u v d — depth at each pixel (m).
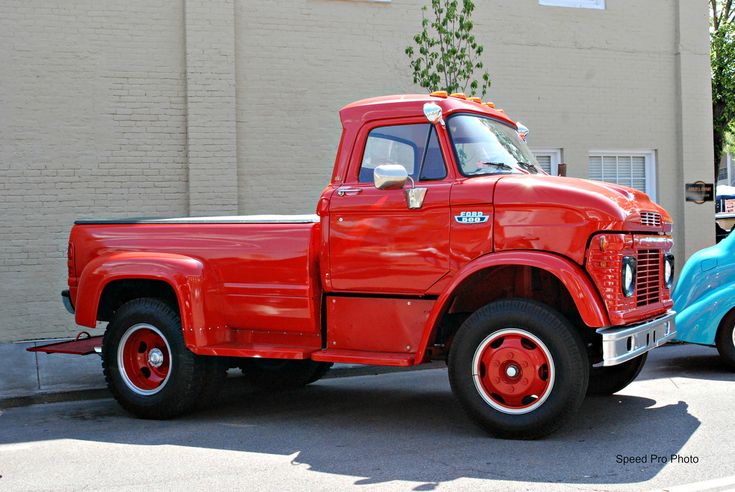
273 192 11.67
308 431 6.32
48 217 10.78
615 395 7.27
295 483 4.91
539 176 6.06
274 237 6.61
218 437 6.20
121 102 11.04
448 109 6.27
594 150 13.46
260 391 8.15
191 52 11.20
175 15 11.22
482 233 5.88
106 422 6.87
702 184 13.95
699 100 13.91
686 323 8.38
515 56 12.87
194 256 6.90
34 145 10.73
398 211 6.14
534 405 5.64
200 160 11.25
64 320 10.85
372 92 12.11
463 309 6.46
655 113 13.75
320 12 11.84
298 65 11.76
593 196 5.64
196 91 11.23
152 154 11.16
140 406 6.88
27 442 6.19
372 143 6.46
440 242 6.01
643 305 6.14
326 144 11.90
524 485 4.72
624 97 13.54
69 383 8.20
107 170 10.99
